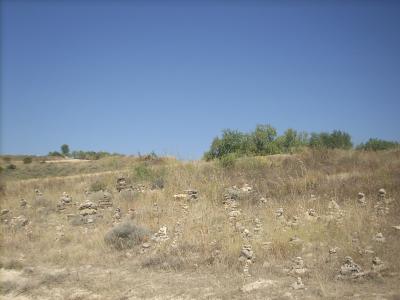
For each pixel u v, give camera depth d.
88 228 14.06
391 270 8.16
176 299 8.13
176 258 10.23
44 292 9.39
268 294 7.73
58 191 19.59
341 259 8.88
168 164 20.83
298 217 11.73
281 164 18.53
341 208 12.03
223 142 24.25
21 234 14.12
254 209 13.34
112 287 9.13
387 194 12.62
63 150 60.34
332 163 17.77
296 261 8.88
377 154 18.33
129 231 12.21
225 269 9.34
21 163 45.66
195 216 13.12
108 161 34.16
